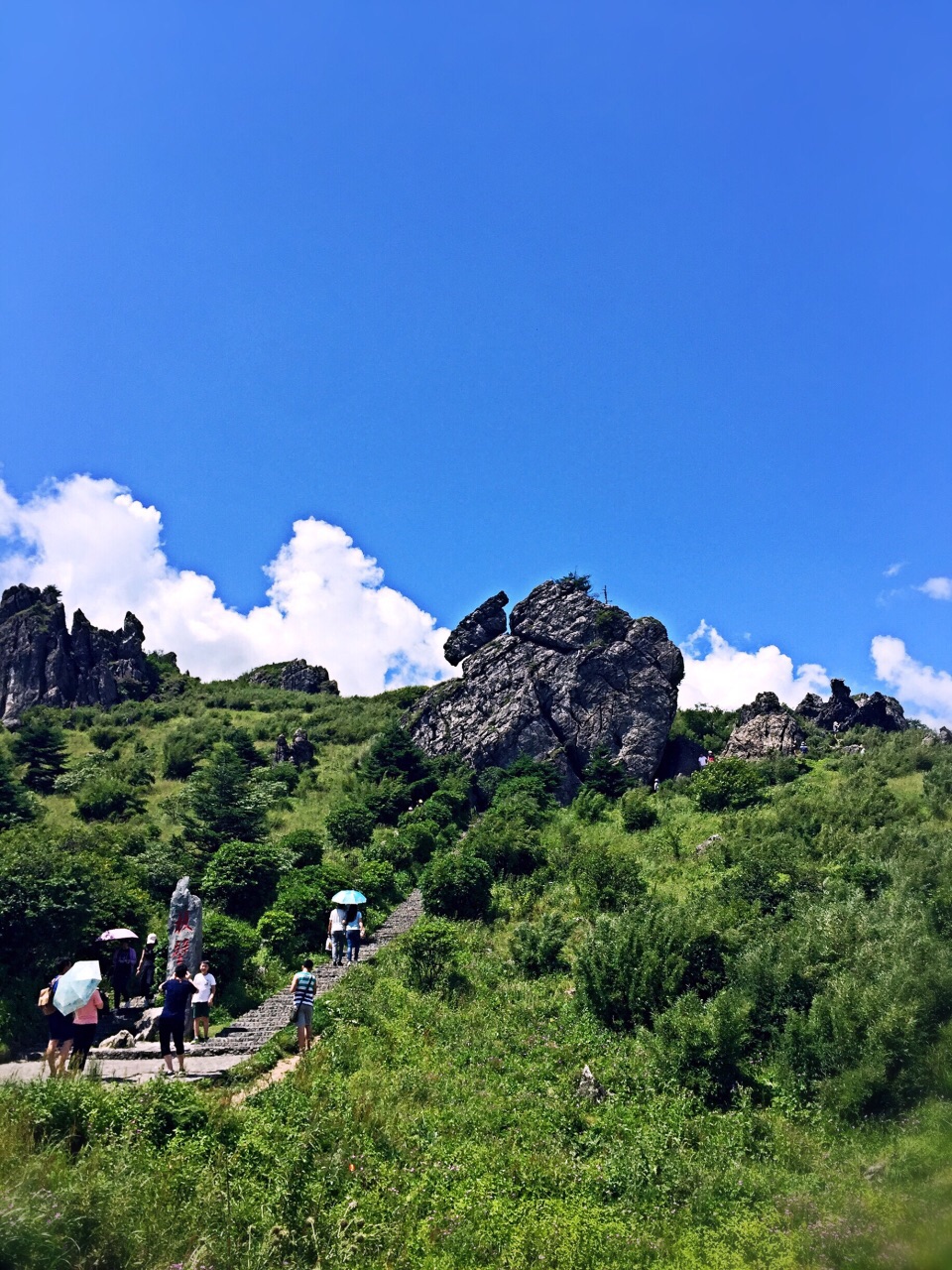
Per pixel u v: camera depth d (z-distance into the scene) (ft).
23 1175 29.48
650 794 140.26
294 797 148.05
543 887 93.04
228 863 88.74
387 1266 31.50
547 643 168.55
